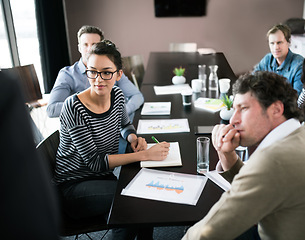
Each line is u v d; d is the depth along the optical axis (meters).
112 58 1.55
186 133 1.83
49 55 4.96
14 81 0.21
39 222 0.22
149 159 1.50
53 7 5.04
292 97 0.98
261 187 0.81
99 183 1.58
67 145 1.62
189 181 1.32
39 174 0.23
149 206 1.16
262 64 3.15
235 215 0.85
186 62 3.96
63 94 2.33
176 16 5.89
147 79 3.19
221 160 1.31
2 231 0.20
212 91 2.74
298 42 4.89
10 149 0.20
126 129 1.85
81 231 1.46
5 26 4.30
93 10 5.92
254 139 1.05
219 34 5.98
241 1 5.77
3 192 0.20
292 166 0.81
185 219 1.08
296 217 0.83
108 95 1.62
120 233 1.48
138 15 5.95
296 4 5.71
